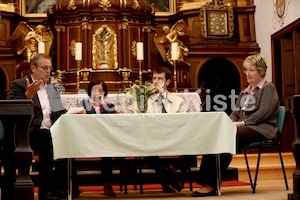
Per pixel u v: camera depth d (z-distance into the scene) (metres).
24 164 3.59
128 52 8.62
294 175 3.75
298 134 3.79
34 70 4.38
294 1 7.98
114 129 4.11
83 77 8.44
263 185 5.62
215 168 4.37
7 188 3.78
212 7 9.47
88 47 8.57
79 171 5.62
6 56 9.06
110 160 4.79
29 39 8.55
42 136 4.11
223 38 9.46
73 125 4.05
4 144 3.75
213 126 4.25
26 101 3.63
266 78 9.22
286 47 8.59
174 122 4.20
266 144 4.78
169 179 4.89
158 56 9.23
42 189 4.15
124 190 5.25
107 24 8.62
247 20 9.68
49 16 8.99
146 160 5.15
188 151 4.21
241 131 4.49
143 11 8.84
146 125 4.16
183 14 9.56
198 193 4.36
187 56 9.34
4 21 9.23
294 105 3.76
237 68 9.45
